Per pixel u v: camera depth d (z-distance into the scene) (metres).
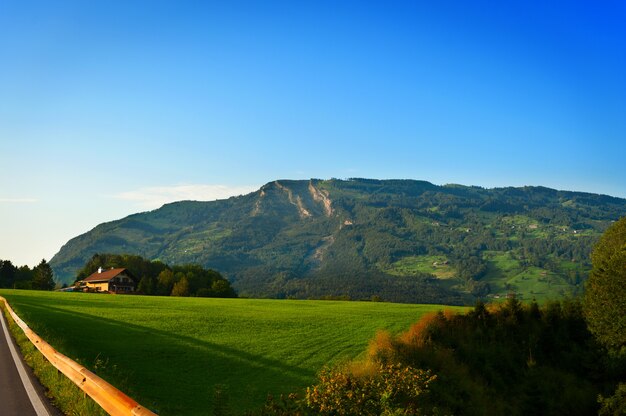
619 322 51.62
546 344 53.88
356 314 66.00
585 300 57.41
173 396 23.12
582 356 52.78
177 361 30.94
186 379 27.00
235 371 30.20
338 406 14.33
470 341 47.84
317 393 14.50
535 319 56.62
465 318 52.06
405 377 17.14
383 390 15.34
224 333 44.38
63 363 14.13
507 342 51.28
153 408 17.36
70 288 155.25
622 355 50.50
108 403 10.07
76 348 29.94
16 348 22.66
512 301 55.84
